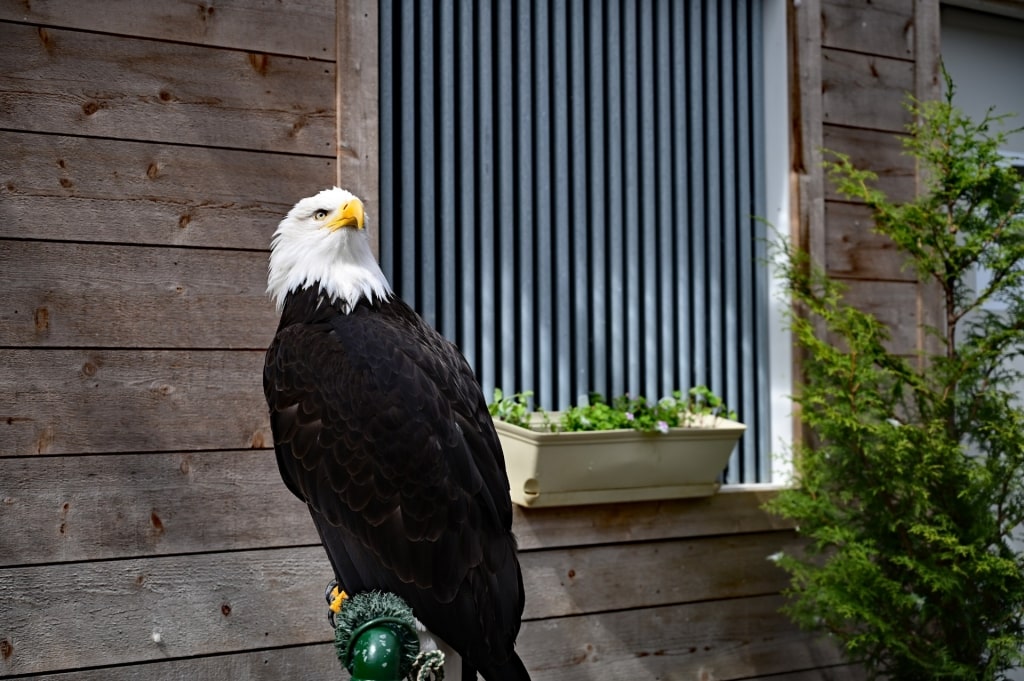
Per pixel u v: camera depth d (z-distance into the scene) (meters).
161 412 2.56
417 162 2.98
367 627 1.42
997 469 3.05
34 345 2.44
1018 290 3.22
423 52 2.94
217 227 2.63
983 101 4.06
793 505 3.16
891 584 2.99
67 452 2.46
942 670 2.94
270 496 2.67
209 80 2.63
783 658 3.41
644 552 3.17
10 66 2.43
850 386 3.04
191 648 2.57
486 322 3.03
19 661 2.41
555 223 3.15
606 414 2.96
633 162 3.27
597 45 3.22
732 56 3.46
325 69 2.77
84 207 2.49
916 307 3.65
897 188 3.64
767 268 3.48
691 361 3.38
